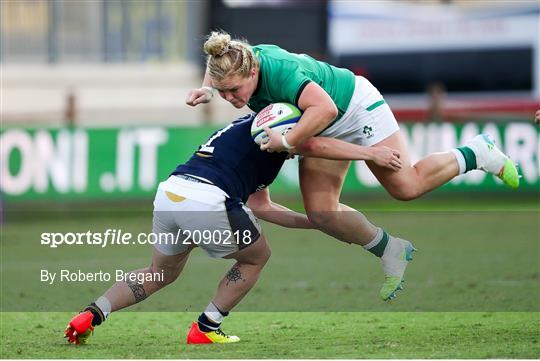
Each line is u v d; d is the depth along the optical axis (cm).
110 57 6284
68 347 2006
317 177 2194
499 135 4662
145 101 6266
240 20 5906
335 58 5856
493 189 4709
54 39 6228
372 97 2203
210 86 2136
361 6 5828
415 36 5806
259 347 1991
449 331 2158
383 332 2167
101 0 6241
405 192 2194
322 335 2144
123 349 1980
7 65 6194
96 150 4525
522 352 1881
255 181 2012
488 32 5794
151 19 6241
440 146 4675
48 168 4500
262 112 1978
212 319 2053
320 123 1931
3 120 5138
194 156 2008
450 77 5838
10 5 6188
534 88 5800
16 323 2334
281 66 1969
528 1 5775
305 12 5866
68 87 6169
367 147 2095
